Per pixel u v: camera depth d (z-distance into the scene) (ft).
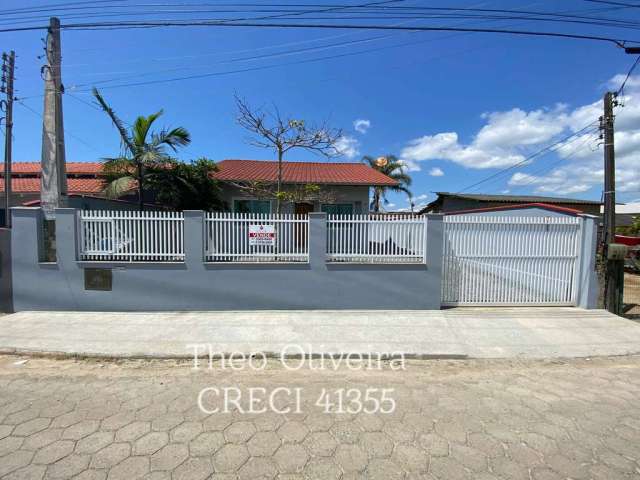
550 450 9.11
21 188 51.70
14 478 7.83
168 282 21.81
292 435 9.63
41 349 15.88
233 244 22.31
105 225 21.83
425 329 19.12
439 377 13.92
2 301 21.59
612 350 16.93
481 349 16.80
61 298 21.75
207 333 18.08
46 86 25.59
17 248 21.53
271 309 22.22
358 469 8.27
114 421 10.27
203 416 10.59
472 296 23.61
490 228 23.41
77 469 8.16
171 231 21.88
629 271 45.50
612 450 9.15
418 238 22.72
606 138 23.67
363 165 56.75
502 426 10.25
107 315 20.94
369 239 22.59
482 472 8.21
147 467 8.25
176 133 33.71
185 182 36.99
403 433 9.80
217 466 8.32
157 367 14.61
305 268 22.21
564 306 23.88
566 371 14.71
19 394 12.03
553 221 23.59
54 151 25.70
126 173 35.04
